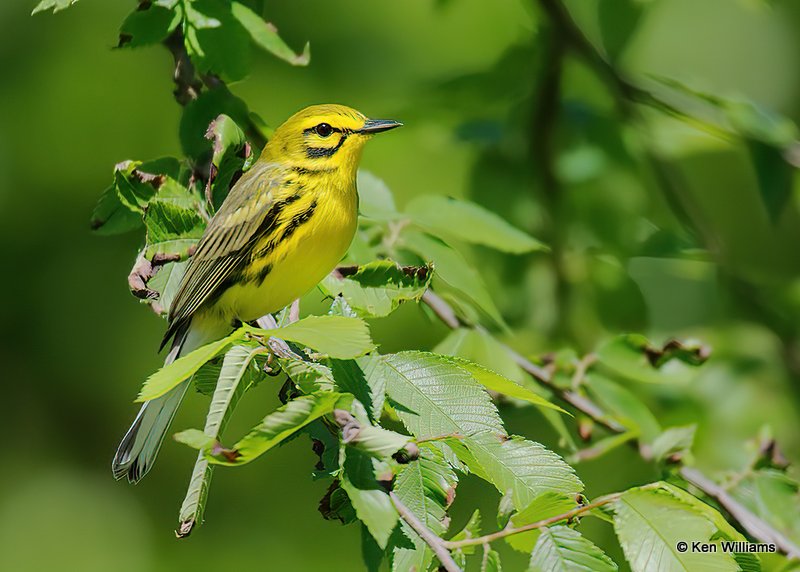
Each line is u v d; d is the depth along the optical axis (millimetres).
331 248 7773
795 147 11648
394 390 6086
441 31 15953
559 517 5617
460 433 5820
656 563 5523
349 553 14953
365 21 16188
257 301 7773
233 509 15102
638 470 12578
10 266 15797
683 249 11477
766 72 16375
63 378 15883
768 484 8805
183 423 15242
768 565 8461
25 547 15125
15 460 15648
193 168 7871
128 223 8078
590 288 11727
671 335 12234
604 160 12023
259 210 7590
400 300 6934
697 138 12578
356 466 5484
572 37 12039
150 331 15859
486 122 12273
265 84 15781
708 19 16500
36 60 15727
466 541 5586
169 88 15875
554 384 9039
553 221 11930
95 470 15797
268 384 14797
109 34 15727
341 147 7938
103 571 15125
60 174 15781
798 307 12336
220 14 7910
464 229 8805
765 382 11516
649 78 12195
